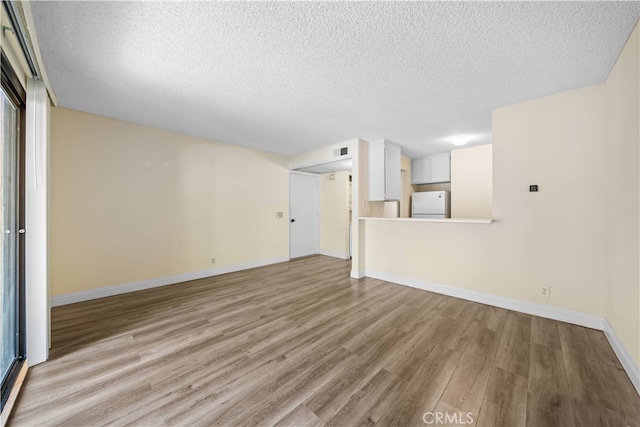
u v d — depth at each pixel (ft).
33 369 5.47
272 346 6.47
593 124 7.20
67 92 7.72
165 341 6.69
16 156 5.52
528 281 8.39
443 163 16.29
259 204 15.48
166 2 4.31
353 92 7.65
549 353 6.09
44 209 5.76
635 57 4.94
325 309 8.87
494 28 4.93
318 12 4.55
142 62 6.09
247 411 4.39
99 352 6.16
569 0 4.25
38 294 5.68
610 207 6.71
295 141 13.32
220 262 13.64
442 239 10.57
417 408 4.47
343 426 4.10
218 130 11.45
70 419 4.21
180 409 4.43
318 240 20.18
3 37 4.29
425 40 5.30
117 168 10.23
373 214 13.85
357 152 12.71
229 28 4.95
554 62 6.06
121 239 10.37
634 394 4.75
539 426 4.09
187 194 12.33
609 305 6.80
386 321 7.93
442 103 8.42
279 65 6.23
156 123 10.57
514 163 8.52
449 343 6.59
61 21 4.70
